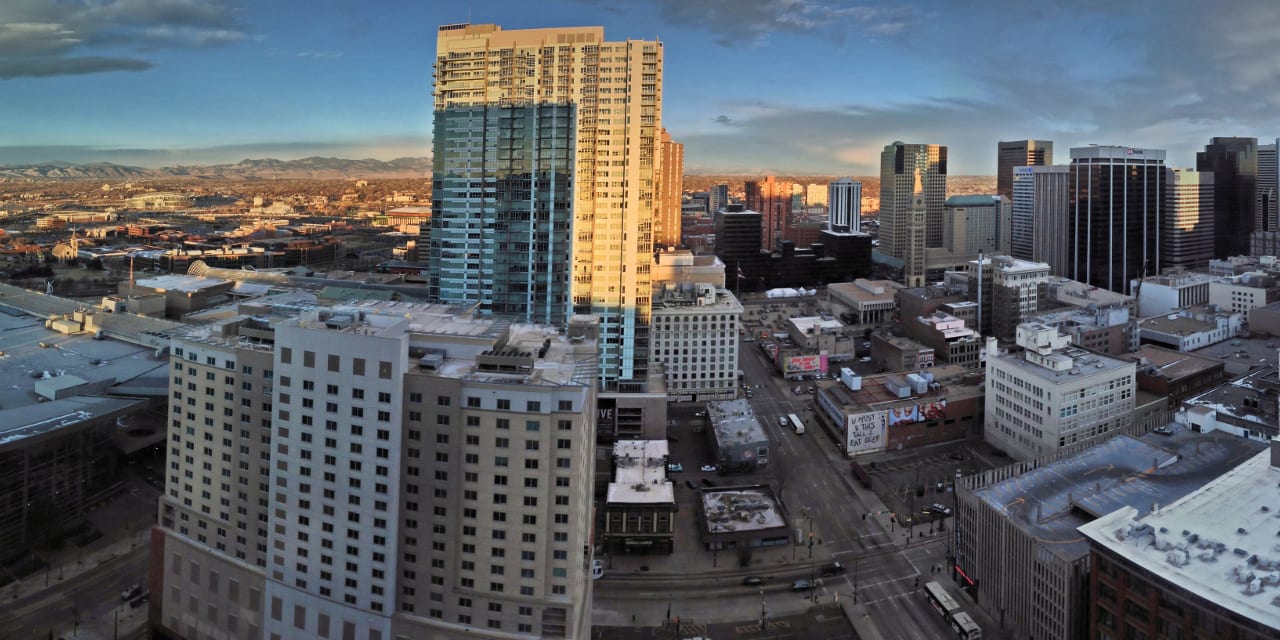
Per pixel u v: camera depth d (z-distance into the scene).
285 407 152.88
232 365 162.75
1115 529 151.50
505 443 142.38
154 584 178.12
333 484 149.88
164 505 176.12
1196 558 138.88
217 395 165.38
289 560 155.38
